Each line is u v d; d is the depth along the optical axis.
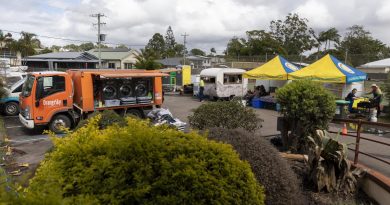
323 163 5.43
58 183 2.80
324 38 69.56
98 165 3.00
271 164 4.43
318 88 7.24
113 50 63.62
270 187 4.29
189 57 66.31
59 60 48.38
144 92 13.73
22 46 68.44
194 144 3.37
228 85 25.25
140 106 13.62
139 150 3.12
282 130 7.69
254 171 4.32
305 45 71.44
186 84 32.88
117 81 13.05
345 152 5.37
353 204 5.02
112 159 3.08
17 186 2.44
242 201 3.21
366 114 15.72
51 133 4.16
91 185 2.90
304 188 5.47
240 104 7.45
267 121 14.87
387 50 62.53
